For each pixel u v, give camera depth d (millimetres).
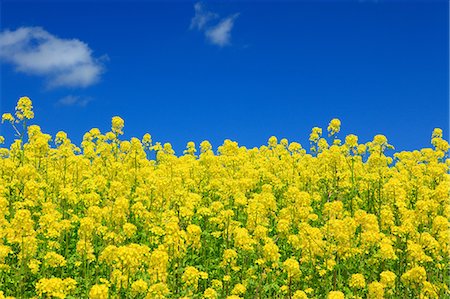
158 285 10375
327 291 11852
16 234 11984
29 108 17578
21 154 17875
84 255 12203
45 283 9695
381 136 20656
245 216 15914
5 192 14477
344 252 12664
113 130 21047
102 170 20125
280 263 12391
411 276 11703
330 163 19812
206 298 11164
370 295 11117
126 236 13477
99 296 9555
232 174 20625
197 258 13266
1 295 10250
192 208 14766
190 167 20391
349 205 17734
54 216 13695
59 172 18469
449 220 15555
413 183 18984
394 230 13492
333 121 21141
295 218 15258
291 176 20234
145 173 19203
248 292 12070
